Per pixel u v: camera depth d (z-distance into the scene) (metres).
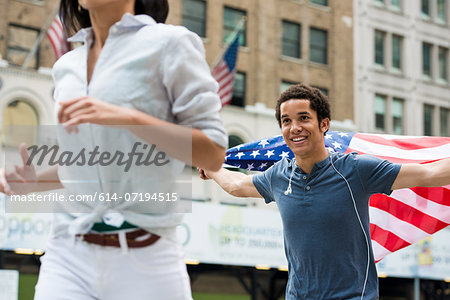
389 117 32.16
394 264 22.45
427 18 34.31
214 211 19.50
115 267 2.05
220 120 2.05
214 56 27.39
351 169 3.63
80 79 2.10
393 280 29.30
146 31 2.04
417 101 33.19
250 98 27.84
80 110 1.83
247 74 27.92
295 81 29.30
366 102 31.33
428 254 23.33
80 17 2.39
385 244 4.92
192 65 2.03
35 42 22.70
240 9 28.25
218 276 24.38
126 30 2.06
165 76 2.02
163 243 2.10
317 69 30.05
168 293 2.11
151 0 2.24
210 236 19.25
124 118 1.86
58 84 2.16
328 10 30.80
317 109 3.70
